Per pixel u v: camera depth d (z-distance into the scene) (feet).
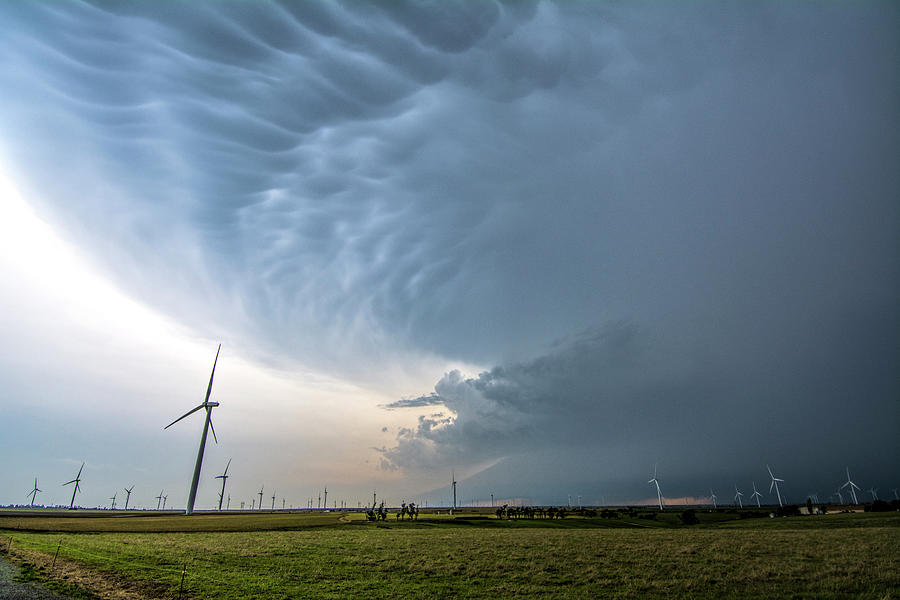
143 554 143.13
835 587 95.86
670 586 101.71
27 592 89.04
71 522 288.92
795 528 254.88
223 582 105.81
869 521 288.71
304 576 114.42
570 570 121.39
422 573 119.03
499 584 106.73
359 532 239.91
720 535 202.80
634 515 440.86
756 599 89.35
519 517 389.60
